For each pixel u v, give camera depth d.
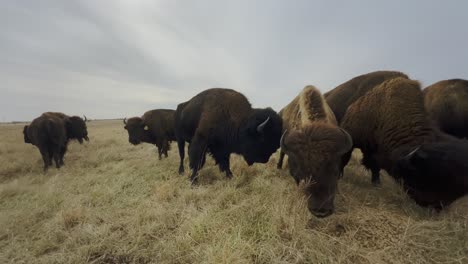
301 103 3.91
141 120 10.91
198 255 2.79
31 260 3.02
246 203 3.91
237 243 2.83
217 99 5.94
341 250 2.64
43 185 6.13
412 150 3.30
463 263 2.45
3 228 3.79
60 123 9.40
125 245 3.19
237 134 5.59
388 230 2.97
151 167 7.54
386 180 4.73
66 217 3.84
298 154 3.05
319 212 2.86
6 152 11.99
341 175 5.08
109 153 10.33
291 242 2.82
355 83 5.14
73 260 2.93
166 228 3.51
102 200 4.87
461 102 5.32
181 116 6.82
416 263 2.46
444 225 2.95
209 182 5.70
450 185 2.88
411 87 3.86
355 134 4.39
